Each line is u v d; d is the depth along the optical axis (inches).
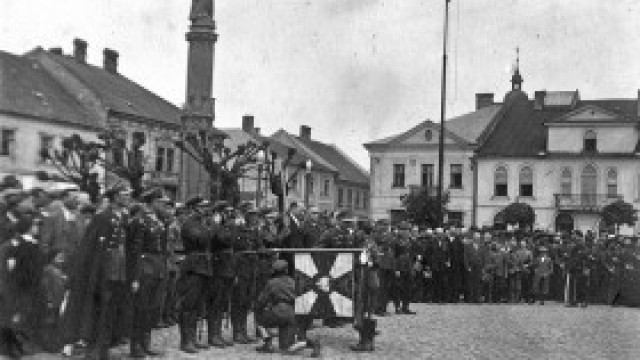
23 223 465.7
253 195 2085.4
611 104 2544.3
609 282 1096.2
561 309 999.0
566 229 2320.4
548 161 2348.7
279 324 531.5
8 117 1625.2
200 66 1637.6
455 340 630.5
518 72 2696.9
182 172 1883.6
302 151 3127.5
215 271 538.0
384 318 802.2
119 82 2370.8
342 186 3390.7
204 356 502.6
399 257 850.1
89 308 459.8
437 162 2458.2
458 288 1035.3
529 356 556.4
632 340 665.6
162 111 2370.8
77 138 826.2
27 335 481.4
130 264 472.7
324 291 548.4
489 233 1171.9
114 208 468.4
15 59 1957.4
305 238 649.6
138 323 489.4
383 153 2517.2
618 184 2281.0
